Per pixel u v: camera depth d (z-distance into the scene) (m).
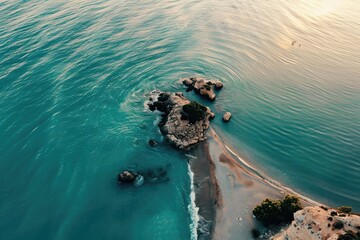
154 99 74.94
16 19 111.69
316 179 58.12
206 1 134.88
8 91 77.62
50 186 55.62
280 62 94.44
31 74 83.88
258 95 79.56
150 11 122.56
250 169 60.09
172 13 121.88
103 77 83.50
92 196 54.03
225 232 48.47
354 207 53.09
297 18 124.12
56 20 111.75
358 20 125.81
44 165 59.44
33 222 49.94
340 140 66.12
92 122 69.44
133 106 73.94
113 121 69.69
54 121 69.25
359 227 38.34
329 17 127.44
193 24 114.62
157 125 68.44
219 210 51.78
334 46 104.88
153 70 87.12
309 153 63.28
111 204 52.84
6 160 60.34
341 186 56.81
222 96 78.62
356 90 82.50
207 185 56.12
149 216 51.16
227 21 118.25
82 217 50.81
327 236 38.03
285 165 61.00
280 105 76.25
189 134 64.56
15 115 70.75
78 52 94.12
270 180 57.97
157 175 57.91
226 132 68.12
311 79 86.75
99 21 112.31
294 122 70.94
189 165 60.06
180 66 89.44
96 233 48.69
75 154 61.72
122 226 49.72
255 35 108.94
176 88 79.81
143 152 62.31
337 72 90.38
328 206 53.16
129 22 112.94
